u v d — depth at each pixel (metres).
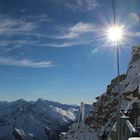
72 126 101.50
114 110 82.25
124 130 30.03
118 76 19.19
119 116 19.44
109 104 88.94
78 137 87.75
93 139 79.12
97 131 82.62
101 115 89.00
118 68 18.47
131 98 56.69
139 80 63.28
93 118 92.94
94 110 96.25
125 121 30.58
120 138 19.23
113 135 43.59
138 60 84.31
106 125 77.38
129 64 87.00
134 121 38.34
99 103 96.94
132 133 28.97
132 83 64.81
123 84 71.25
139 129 34.66
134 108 40.06
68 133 96.75
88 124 91.69
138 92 57.25
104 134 72.44
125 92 61.06
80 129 92.56
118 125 19.47
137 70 75.44
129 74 76.31
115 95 89.94
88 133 85.88
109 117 81.50
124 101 57.03
